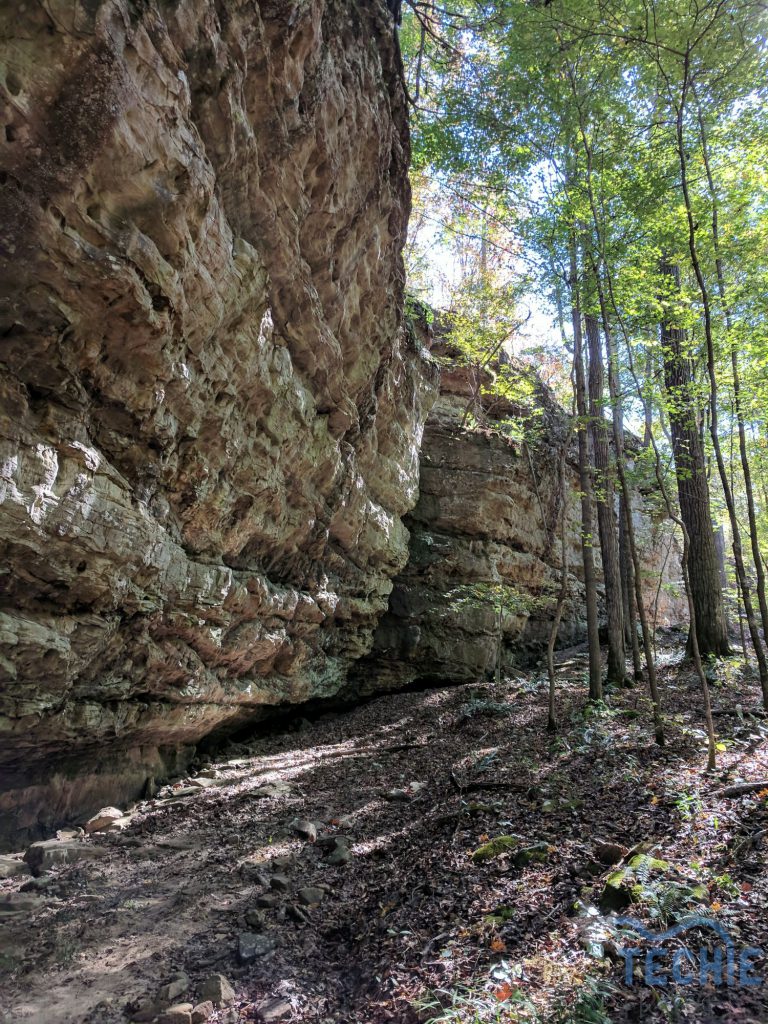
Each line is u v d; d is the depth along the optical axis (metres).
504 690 14.09
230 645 8.95
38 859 5.68
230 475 7.61
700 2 7.48
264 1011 3.72
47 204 4.04
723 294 8.84
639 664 13.57
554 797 6.42
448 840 5.88
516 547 18.05
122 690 6.88
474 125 10.36
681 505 13.33
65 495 4.87
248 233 6.61
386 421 13.02
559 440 19.64
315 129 6.82
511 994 3.29
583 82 8.98
